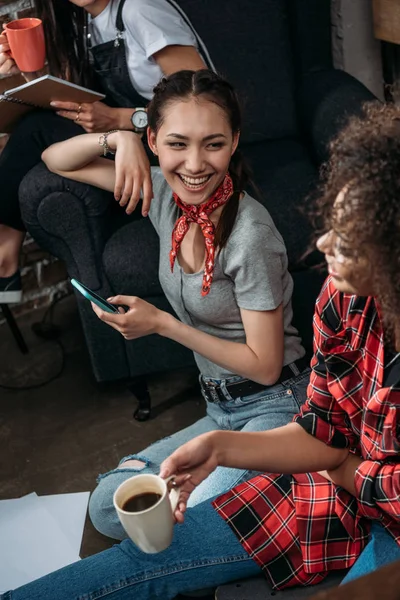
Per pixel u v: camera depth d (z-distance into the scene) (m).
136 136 1.80
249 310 1.57
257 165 2.30
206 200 1.55
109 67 2.13
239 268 1.55
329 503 1.26
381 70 2.78
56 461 2.08
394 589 0.52
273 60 2.51
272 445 1.22
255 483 1.33
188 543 1.28
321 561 1.24
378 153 0.88
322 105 2.34
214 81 1.47
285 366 1.67
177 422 2.16
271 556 1.26
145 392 2.16
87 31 2.13
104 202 1.99
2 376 2.43
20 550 1.77
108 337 2.08
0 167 2.05
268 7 2.48
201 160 1.48
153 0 2.03
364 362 1.13
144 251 2.02
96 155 1.87
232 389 1.67
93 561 1.28
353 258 0.91
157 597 1.28
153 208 1.74
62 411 2.26
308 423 1.24
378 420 1.13
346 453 1.25
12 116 2.05
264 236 1.55
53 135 2.02
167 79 1.49
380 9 2.52
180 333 1.60
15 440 2.17
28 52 2.06
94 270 2.04
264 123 2.52
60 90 1.94
